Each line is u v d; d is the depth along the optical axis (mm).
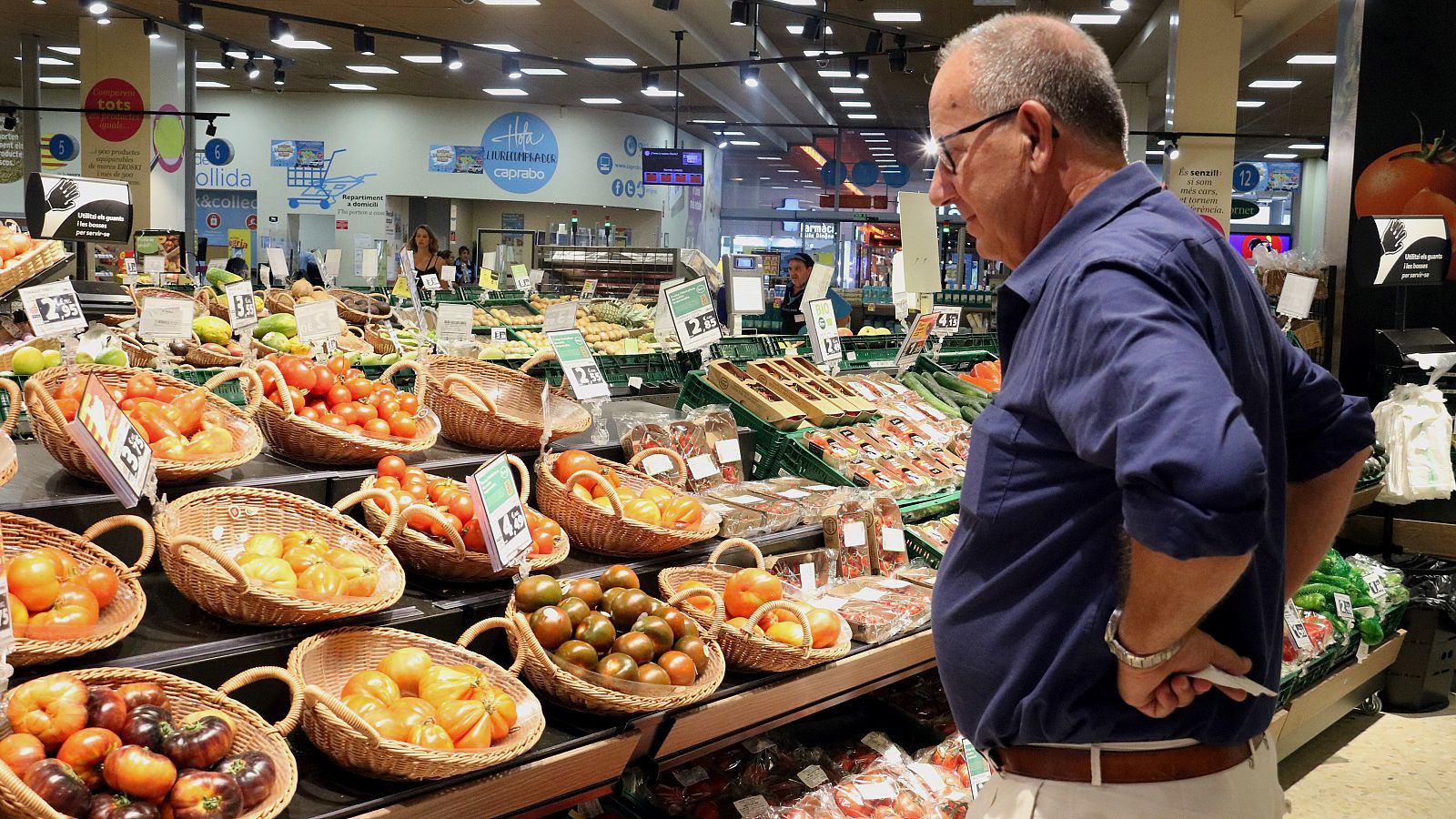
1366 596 4254
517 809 2098
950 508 3912
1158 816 1375
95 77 13969
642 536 2773
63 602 1903
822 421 4012
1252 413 1308
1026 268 1362
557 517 2854
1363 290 6133
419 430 2963
